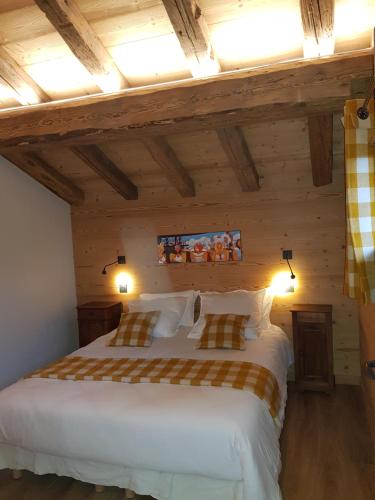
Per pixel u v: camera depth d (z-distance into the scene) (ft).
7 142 10.56
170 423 7.08
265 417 7.70
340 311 12.62
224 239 13.67
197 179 13.65
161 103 9.32
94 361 10.36
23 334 13.05
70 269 15.44
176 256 14.29
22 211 13.21
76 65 9.67
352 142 5.90
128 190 13.94
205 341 11.02
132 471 7.54
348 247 6.07
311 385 11.88
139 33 8.63
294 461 8.59
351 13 7.75
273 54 8.93
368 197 5.84
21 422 7.97
